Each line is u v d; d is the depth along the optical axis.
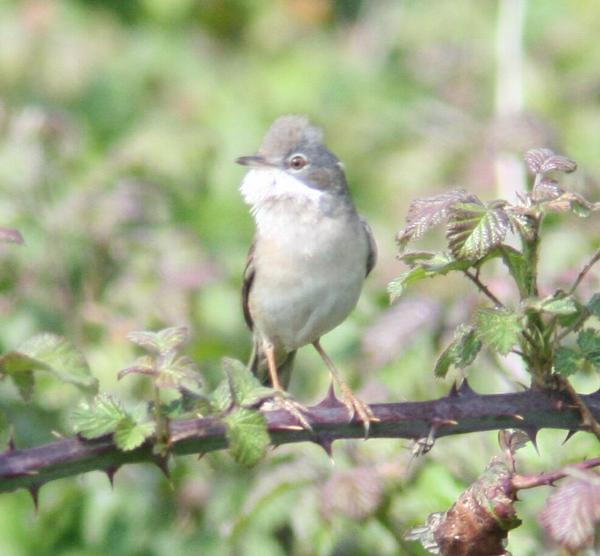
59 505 11.13
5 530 11.16
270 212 9.95
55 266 11.83
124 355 11.04
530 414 5.87
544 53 17.20
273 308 10.00
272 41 19.52
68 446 5.45
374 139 17.03
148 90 18.42
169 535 10.55
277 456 8.80
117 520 10.78
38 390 10.56
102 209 12.06
